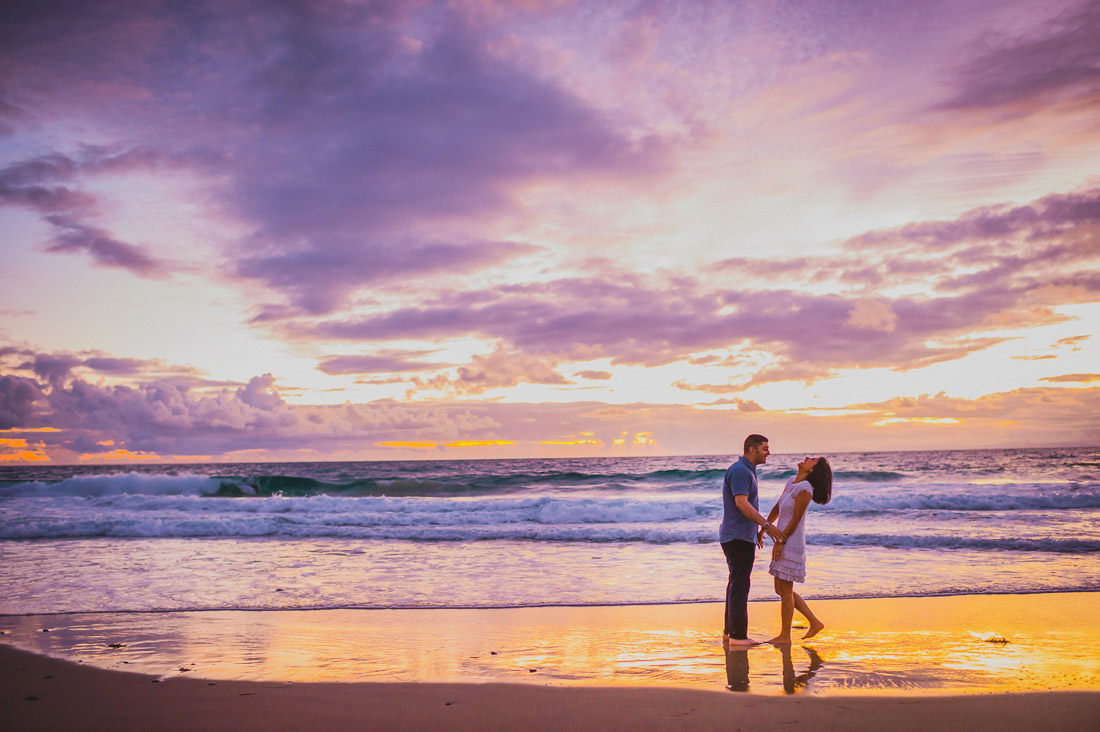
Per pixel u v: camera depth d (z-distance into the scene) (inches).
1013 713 146.0
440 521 604.7
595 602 276.5
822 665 185.0
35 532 522.0
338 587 312.5
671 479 1232.8
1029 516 562.3
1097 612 249.0
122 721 148.0
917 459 2812.5
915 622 235.6
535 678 176.4
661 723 142.3
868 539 430.9
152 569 366.9
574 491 1097.4
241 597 291.0
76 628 237.8
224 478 1026.7
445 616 253.3
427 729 140.6
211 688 170.6
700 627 233.5
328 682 174.9
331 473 2049.7
